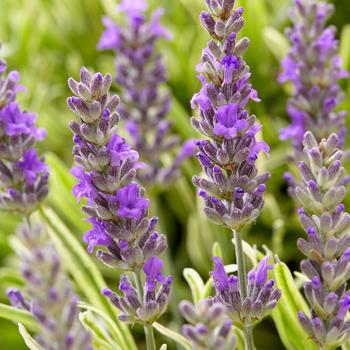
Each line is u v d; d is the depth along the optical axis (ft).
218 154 1.75
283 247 2.32
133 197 1.74
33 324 1.93
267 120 2.51
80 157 1.74
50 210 2.12
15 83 1.85
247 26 2.62
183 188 2.35
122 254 1.76
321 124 2.08
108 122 1.74
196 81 2.70
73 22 3.30
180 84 2.83
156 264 1.77
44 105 2.85
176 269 2.46
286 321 1.97
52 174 2.29
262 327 2.26
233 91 1.75
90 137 1.73
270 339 2.24
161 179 2.26
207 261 2.33
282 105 2.72
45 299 1.56
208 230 2.30
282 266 1.90
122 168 1.74
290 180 2.03
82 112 1.73
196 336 1.59
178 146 2.57
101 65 3.04
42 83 2.98
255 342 2.24
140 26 2.26
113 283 2.39
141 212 1.75
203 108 1.75
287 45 2.56
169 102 2.27
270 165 2.43
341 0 2.92
